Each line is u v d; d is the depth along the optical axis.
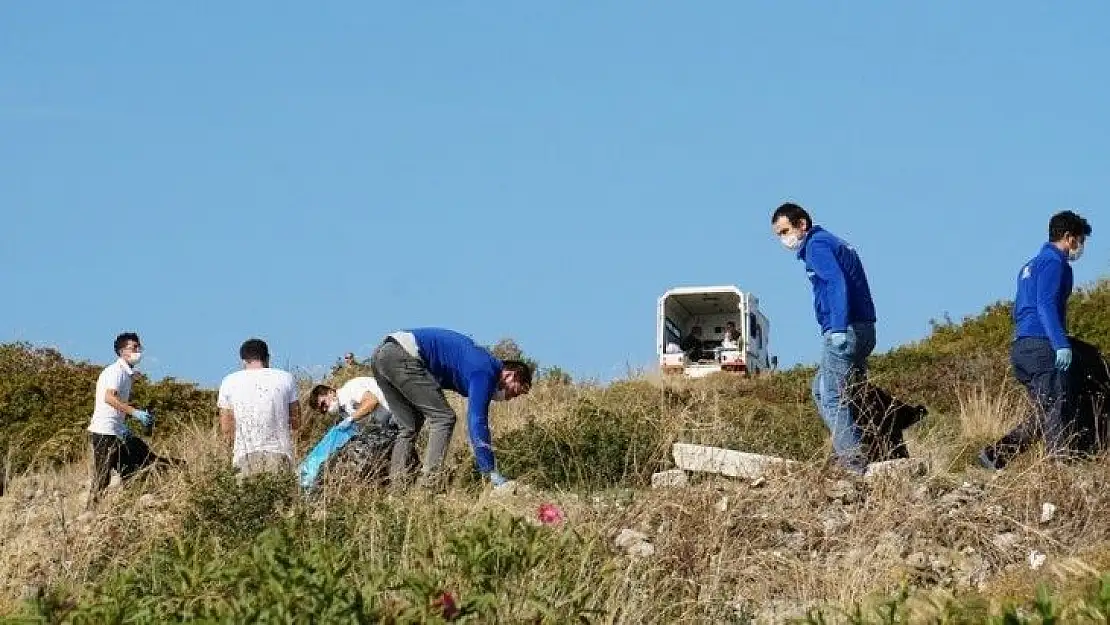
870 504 16.48
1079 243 19.36
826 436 22.95
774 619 13.94
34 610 10.75
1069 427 18.83
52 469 22.47
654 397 25.80
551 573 12.41
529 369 19.86
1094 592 10.73
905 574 14.71
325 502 15.54
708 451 18.97
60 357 34.53
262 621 10.50
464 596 11.40
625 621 12.96
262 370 20.17
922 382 29.48
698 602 14.04
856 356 19.03
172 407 30.33
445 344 19.53
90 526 15.81
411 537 14.25
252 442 19.89
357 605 10.62
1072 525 16.22
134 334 22.20
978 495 16.78
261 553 11.56
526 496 17.14
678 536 15.40
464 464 18.94
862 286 19.17
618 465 19.81
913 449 21.08
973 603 10.02
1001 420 23.17
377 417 20.02
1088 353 19.19
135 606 11.02
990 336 37.50
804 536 16.02
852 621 10.40
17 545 15.34
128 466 22.17
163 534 15.81
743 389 30.11
